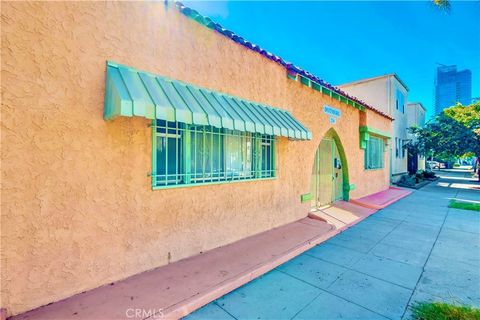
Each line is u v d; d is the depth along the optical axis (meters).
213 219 5.11
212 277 4.09
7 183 2.82
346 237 6.80
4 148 2.80
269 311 3.50
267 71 6.44
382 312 3.52
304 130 6.49
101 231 3.56
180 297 3.51
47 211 3.10
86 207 3.41
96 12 3.50
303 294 3.95
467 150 18.78
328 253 5.64
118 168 3.71
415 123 26.22
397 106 20.28
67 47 3.24
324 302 3.74
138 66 3.93
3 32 2.79
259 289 4.07
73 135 3.29
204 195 4.93
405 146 22.03
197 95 4.50
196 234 4.79
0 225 2.78
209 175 5.10
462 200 12.62
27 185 2.96
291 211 7.37
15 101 2.87
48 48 3.10
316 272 4.71
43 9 3.06
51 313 2.99
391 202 11.80
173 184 4.45
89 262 3.46
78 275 3.37
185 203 4.59
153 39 4.13
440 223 8.30
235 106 5.14
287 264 5.03
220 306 3.58
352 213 9.15
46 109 3.08
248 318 3.35
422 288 4.18
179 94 4.14
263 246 5.50
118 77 3.54
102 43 3.55
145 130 4.02
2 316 2.77
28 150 2.96
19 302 2.92
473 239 6.66
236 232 5.64
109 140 3.62
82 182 3.38
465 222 8.42
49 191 3.12
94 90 3.47
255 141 6.21
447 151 20.05
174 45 4.42
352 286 4.22
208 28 5.00
